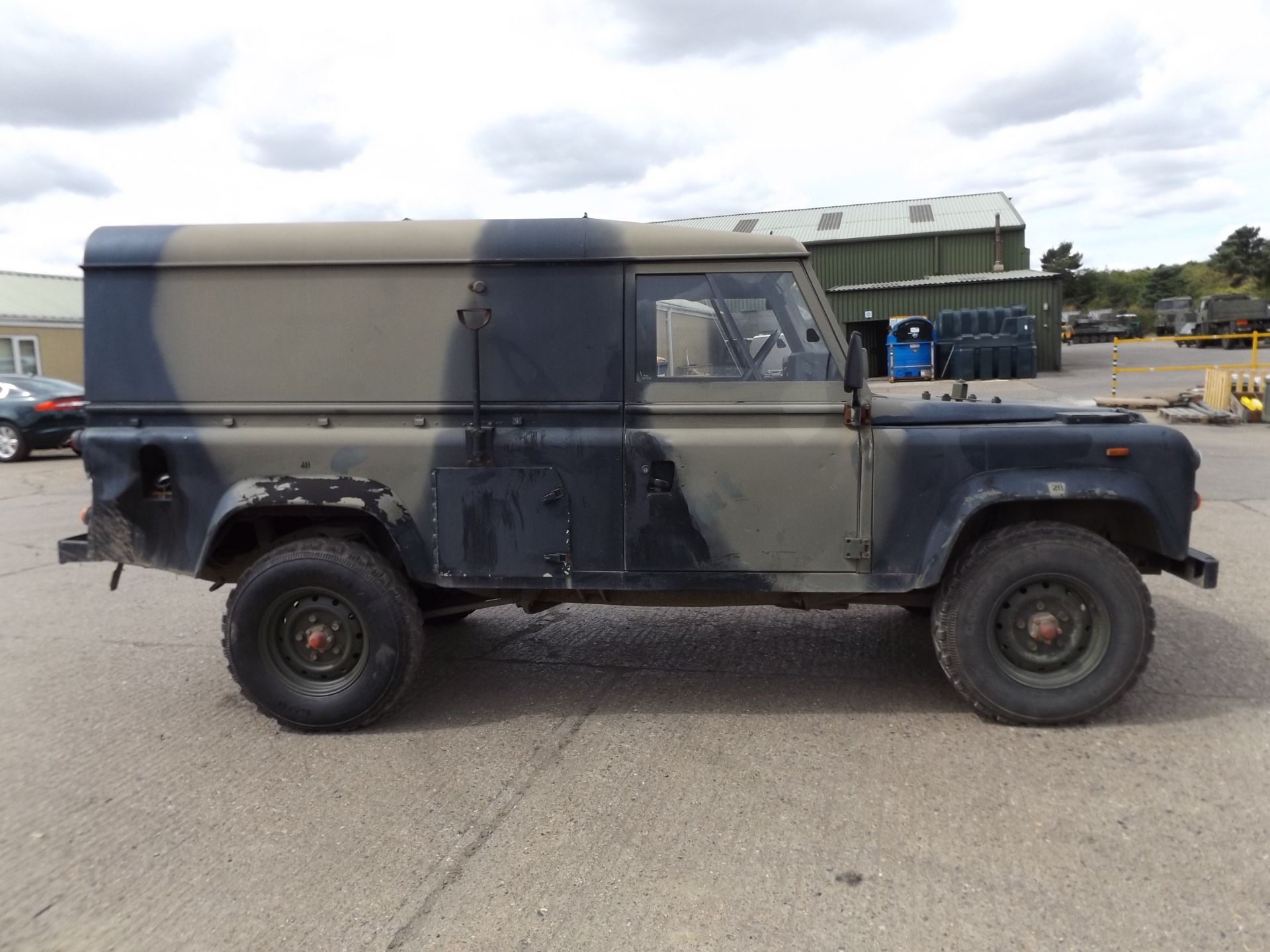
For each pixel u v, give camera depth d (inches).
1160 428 158.7
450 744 159.6
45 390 582.6
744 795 137.9
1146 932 103.6
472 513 161.8
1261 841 121.6
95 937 106.9
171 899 114.3
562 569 162.4
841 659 198.8
